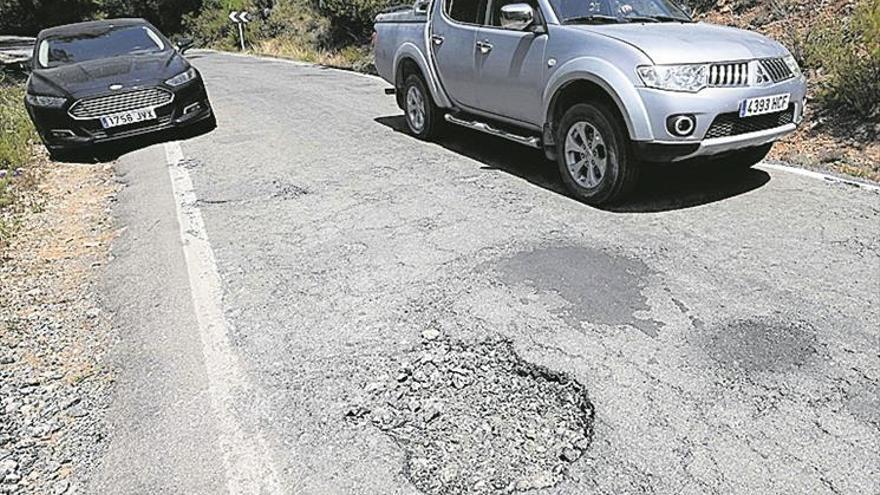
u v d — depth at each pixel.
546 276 4.04
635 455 2.55
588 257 4.27
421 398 2.97
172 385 3.17
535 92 5.53
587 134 5.16
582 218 4.95
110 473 2.63
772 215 4.84
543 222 4.91
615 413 2.79
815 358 3.10
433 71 7.00
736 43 4.89
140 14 39.94
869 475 2.40
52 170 7.47
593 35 5.02
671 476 2.44
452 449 2.65
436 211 5.26
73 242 5.15
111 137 7.77
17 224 5.57
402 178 6.19
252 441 2.75
